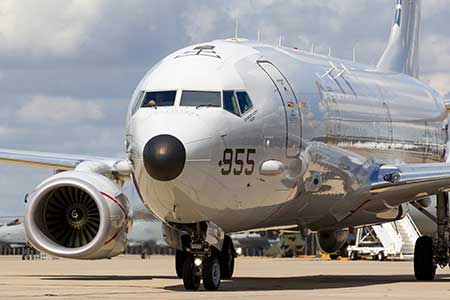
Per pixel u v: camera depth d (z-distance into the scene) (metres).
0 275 69.50
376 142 60.88
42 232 52.78
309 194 54.09
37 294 47.72
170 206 48.12
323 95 55.59
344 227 62.72
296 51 58.81
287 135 51.41
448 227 62.72
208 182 47.72
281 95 51.81
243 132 48.97
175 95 49.09
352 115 58.25
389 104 63.72
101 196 52.03
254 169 49.56
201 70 50.09
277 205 52.22
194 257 50.22
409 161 66.06
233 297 44.81
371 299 44.03
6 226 167.88
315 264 104.00
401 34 77.31
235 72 50.59
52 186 52.38
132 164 48.59
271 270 83.88
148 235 141.50
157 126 47.62
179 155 46.50
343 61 64.12
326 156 54.94
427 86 73.50
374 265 100.25
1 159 61.31
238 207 49.84
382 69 71.50
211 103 48.88
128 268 85.69
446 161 74.44
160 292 48.78
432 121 70.00
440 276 69.69
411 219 127.00
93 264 99.31
